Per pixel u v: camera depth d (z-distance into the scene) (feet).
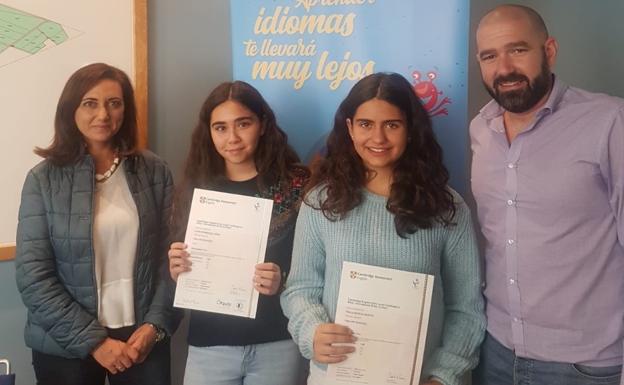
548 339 4.50
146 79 6.80
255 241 5.05
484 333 4.69
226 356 5.30
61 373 5.55
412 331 4.18
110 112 5.43
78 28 6.40
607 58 6.41
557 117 4.39
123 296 5.62
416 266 4.26
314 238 4.54
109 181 5.61
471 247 4.47
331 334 4.17
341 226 4.37
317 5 6.13
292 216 5.26
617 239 4.31
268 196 5.30
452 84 5.77
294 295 4.57
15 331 6.61
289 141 6.36
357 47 6.02
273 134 5.42
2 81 6.12
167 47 7.00
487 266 4.86
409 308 4.18
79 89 5.32
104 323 5.55
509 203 4.55
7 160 6.23
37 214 5.34
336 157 4.53
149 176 5.79
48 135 6.40
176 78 7.08
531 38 4.31
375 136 4.23
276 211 5.26
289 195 5.32
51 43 6.29
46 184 5.37
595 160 4.21
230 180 5.40
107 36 6.56
